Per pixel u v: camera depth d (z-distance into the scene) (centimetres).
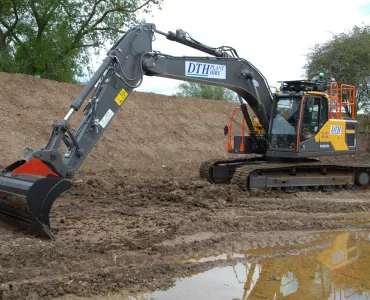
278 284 562
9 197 682
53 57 2158
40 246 620
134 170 1498
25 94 1669
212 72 1061
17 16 2155
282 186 1172
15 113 1548
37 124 1545
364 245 732
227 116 2272
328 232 806
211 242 702
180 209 911
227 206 955
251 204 983
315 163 1219
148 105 1994
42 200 661
